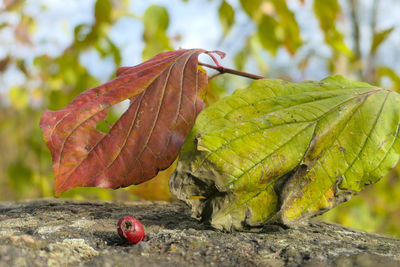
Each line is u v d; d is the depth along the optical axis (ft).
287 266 0.89
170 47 1.55
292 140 0.95
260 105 0.98
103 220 1.01
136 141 0.97
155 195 1.11
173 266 0.88
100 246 0.92
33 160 1.96
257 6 1.50
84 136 0.97
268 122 0.96
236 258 0.90
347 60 1.79
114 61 1.65
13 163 1.85
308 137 0.96
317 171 0.95
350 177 0.95
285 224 0.93
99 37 1.60
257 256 0.90
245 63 1.74
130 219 0.93
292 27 1.54
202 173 0.93
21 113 1.99
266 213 0.94
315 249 0.93
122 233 0.92
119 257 0.89
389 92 1.00
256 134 0.95
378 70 1.67
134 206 1.10
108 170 0.96
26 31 1.86
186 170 0.93
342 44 1.54
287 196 0.94
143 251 0.91
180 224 0.99
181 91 0.99
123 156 0.97
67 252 0.90
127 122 0.98
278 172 0.94
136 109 0.98
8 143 2.21
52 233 0.95
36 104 1.97
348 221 1.65
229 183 0.93
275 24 1.54
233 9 1.51
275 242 0.94
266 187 0.95
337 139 0.96
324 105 0.98
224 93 1.69
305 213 0.94
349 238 0.98
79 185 0.95
